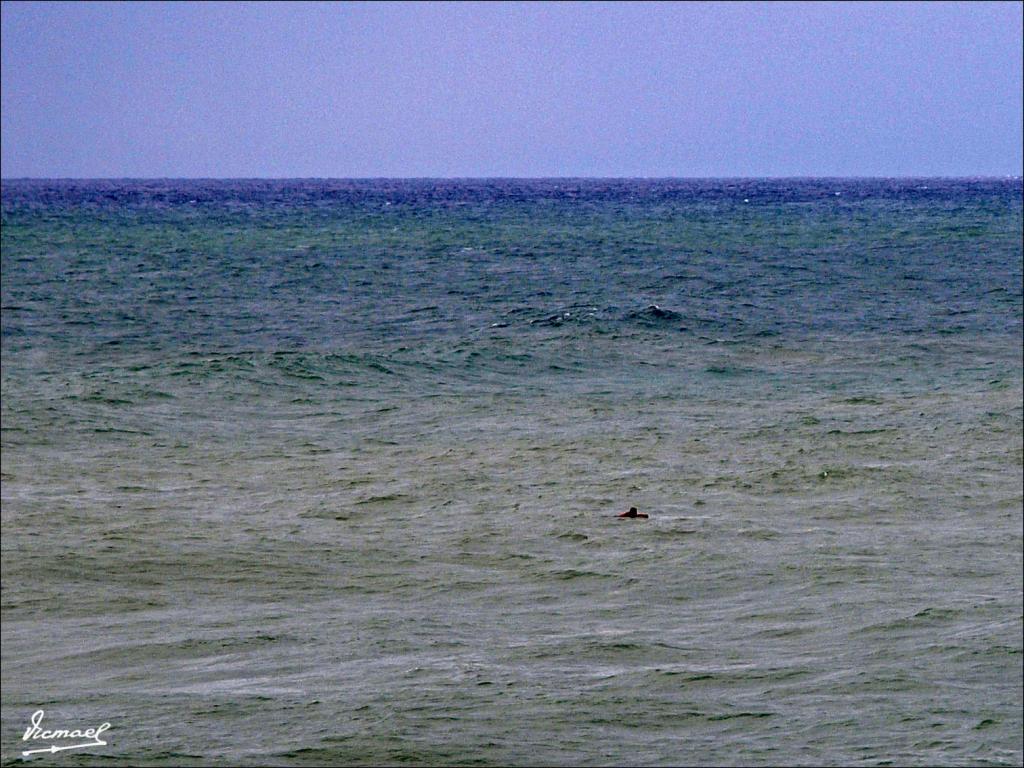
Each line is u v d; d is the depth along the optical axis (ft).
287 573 139.64
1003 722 88.69
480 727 88.12
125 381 274.57
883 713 91.20
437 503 175.22
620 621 120.78
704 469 195.52
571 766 81.46
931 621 117.08
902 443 213.66
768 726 88.69
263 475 195.21
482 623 120.57
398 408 256.32
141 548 148.46
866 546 149.38
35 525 160.35
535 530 159.12
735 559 143.84
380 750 83.41
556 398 268.41
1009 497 176.04
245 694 96.22
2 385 271.28
